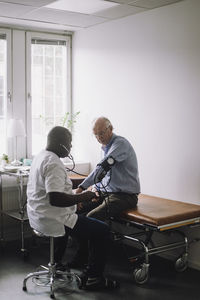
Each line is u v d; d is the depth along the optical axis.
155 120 4.22
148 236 3.63
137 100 4.42
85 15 4.44
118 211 3.73
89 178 3.68
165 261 4.09
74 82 5.35
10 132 4.68
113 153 3.72
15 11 4.28
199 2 3.71
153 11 4.16
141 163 4.42
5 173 4.42
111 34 4.71
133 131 4.50
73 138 5.41
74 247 4.52
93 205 4.00
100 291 3.39
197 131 3.80
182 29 3.88
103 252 3.39
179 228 4.01
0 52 4.89
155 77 4.20
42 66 5.19
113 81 4.73
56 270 3.57
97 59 4.94
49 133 3.25
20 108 5.03
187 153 3.91
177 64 3.95
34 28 5.05
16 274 3.74
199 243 3.85
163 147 4.15
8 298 3.26
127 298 3.27
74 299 3.24
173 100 4.02
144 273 3.51
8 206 4.78
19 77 5.00
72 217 3.24
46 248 4.47
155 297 3.29
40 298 3.26
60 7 4.11
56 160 3.11
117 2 3.91
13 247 4.52
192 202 3.90
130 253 4.32
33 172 3.24
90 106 5.11
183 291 3.41
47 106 5.27
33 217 3.23
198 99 3.77
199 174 3.81
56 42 5.24
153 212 3.61
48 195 3.11
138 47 4.37
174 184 4.06
